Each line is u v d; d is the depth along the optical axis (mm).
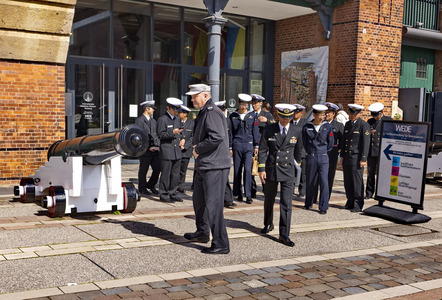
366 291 4711
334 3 14219
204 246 6035
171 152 8680
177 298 4336
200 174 5883
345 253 6051
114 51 13617
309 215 8203
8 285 4469
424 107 15250
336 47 14414
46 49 9773
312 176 8539
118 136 6336
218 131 5629
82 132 13164
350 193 8727
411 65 16844
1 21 9195
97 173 7293
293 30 15898
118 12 13609
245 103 8828
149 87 14258
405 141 8188
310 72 15250
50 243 5895
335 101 14492
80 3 12969
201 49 15242
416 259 5910
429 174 12758
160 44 14445
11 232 6340
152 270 5082
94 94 13305
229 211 8234
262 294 4531
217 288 4637
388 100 14672
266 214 6719
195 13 15039
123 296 4328
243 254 5793
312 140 8398
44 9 9445
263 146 6453
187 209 8188
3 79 9570
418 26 16078
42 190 7973
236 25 15891
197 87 5785
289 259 5695
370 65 14125
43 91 10000
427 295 4652
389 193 8406
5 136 9695
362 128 8500
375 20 14102
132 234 6461
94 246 5832
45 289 4410
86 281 4672
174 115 8688
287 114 6309
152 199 9031
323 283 4902
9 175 9805
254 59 16359
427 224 7934
